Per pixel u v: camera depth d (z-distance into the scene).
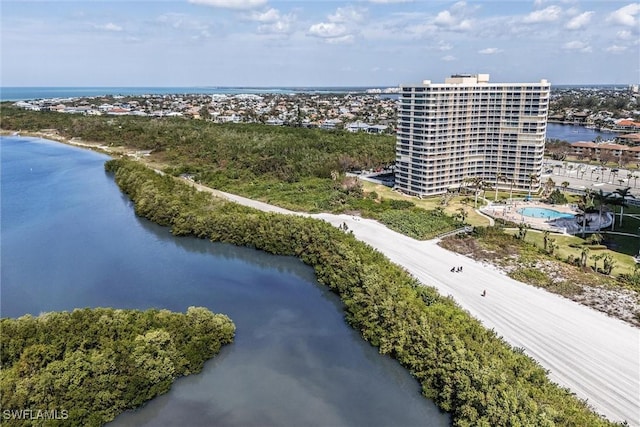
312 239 125.88
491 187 198.88
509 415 59.25
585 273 109.56
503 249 125.19
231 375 80.06
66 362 68.31
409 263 116.50
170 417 70.19
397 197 183.38
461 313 86.44
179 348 79.88
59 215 165.00
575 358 77.56
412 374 79.31
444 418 70.12
